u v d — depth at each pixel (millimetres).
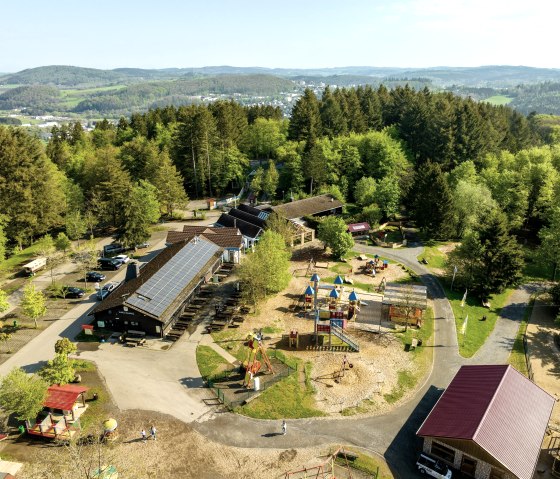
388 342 61719
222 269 83750
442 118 135000
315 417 47094
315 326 59625
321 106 170500
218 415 47031
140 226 93875
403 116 158750
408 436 44781
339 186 129250
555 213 84250
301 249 96750
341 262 89562
